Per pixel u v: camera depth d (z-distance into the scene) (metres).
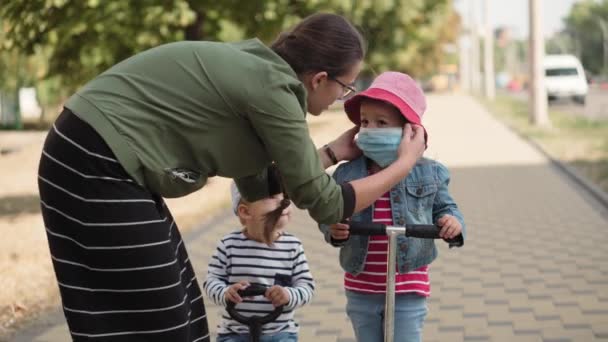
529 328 6.12
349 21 3.29
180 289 3.07
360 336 4.14
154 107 2.96
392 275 3.64
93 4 11.48
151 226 2.98
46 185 2.98
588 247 9.02
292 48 3.18
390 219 4.05
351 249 4.07
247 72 2.99
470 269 8.09
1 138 30.17
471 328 6.16
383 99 3.79
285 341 4.18
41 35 12.19
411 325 4.05
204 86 2.97
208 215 11.51
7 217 11.75
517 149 20.14
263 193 3.61
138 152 2.96
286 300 3.97
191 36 13.23
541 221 10.77
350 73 3.22
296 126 3.01
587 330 6.04
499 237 9.74
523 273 7.87
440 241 9.50
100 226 2.92
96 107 2.96
